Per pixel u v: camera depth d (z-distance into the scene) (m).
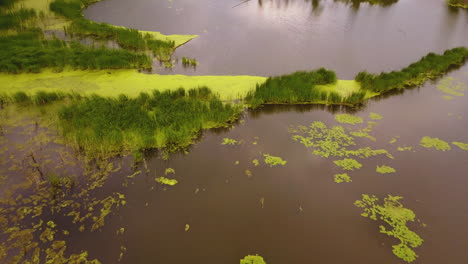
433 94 10.19
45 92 9.03
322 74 10.56
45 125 7.96
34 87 9.68
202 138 7.98
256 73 11.33
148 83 10.23
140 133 7.62
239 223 5.69
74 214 5.72
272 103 9.61
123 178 6.60
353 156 7.41
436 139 8.01
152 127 7.84
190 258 5.05
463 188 6.53
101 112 8.12
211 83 10.38
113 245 5.21
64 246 5.16
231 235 5.46
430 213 5.95
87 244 5.21
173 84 10.22
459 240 5.43
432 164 7.18
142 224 5.61
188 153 7.43
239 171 6.92
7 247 5.10
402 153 7.52
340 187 6.53
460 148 7.70
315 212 5.95
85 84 10.00
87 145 7.20
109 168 6.81
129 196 6.18
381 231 5.57
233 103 9.38
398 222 5.74
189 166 7.03
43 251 5.06
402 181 6.70
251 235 5.47
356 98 9.45
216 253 5.14
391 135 8.18
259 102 9.32
